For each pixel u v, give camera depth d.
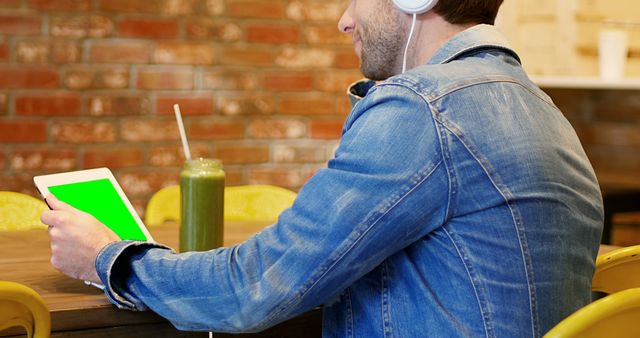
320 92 3.26
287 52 3.20
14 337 1.15
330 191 1.08
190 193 1.42
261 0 3.14
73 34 2.92
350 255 1.06
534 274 1.08
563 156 1.14
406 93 1.08
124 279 1.19
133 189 3.05
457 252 1.08
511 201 1.07
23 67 2.87
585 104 3.48
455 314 1.08
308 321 1.33
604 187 2.96
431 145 1.06
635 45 3.18
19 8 2.85
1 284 1.01
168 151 3.08
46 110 2.91
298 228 1.09
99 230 1.22
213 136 3.14
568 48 3.11
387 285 1.12
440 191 1.06
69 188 1.34
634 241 3.39
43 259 1.48
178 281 1.14
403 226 1.06
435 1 1.18
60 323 1.16
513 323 1.08
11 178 2.90
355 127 1.11
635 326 1.00
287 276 1.08
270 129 3.21
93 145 2.99
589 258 1.17
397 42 1.23
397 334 1.11
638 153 3.36
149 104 3.04
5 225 1.96
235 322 1.11
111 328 1.20
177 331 1.25
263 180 3.22
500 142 1.08
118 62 2.99
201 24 3.08
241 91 3.16
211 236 1.42
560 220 1.11
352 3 1.32
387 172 1.05
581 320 0.95
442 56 1.18
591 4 3.12
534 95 1.17
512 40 3.05
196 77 3.09
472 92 1.10
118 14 2.97
